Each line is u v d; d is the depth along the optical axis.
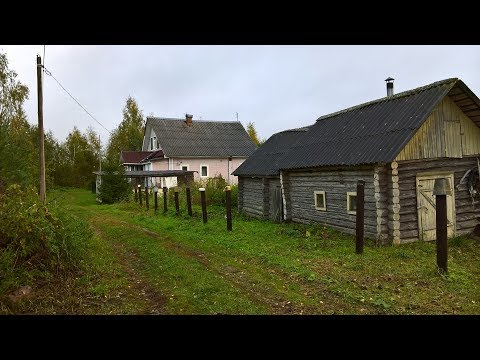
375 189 11.24
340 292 7.02
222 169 40.31
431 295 6.87
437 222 8.17
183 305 6.29
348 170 12.59
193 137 41.28
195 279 7.70
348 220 12.73
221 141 42.03
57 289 6.71
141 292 7.11
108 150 64.94
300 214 15.58
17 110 26.48
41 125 14.93
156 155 41.03
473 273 8.43
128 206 24.16
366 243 11.34
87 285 7.08
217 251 10.79
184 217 18.20
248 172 19.69
